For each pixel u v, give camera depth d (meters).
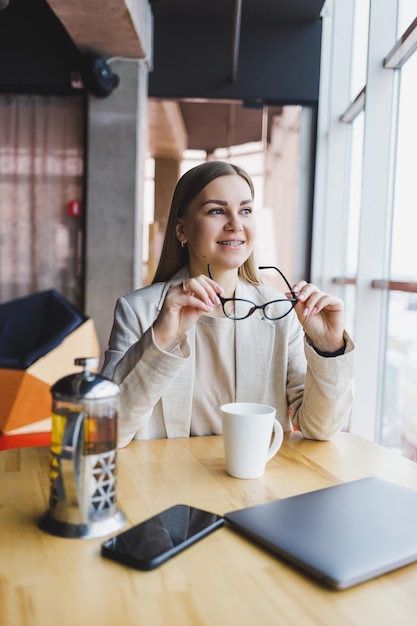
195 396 1.31
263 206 5.36
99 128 4.48
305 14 4.53
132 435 1.15
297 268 4.82
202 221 1.24
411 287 2.54
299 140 4.76
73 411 0.75
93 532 0.76
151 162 6.29
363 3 3.77
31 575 0.66
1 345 3.45
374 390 3.09
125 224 4.52
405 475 1.02
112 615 0.59
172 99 4.79
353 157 4.09
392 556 0.69
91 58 4.21
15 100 4.62
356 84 4.00
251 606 0.61
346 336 1.18
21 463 1.05
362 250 3.04
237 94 4.71
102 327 4.58
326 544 0.72
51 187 4.63
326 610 0.60
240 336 1.31
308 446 1.19
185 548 0.73
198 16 4.64
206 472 1.01
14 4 4.50
